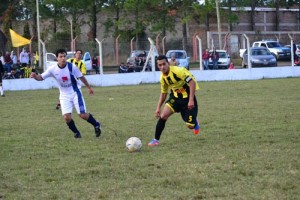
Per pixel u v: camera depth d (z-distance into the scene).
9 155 12.26
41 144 13.71
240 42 63.94
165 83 12.96
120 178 9.76
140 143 12.38
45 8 68.12
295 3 85.88
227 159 11.00
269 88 30.89
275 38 71.62
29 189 9.18
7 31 69.12
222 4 67.75
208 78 40.84
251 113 18.98
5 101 27.31
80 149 12.84
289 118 17.34
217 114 18.98
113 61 50.81
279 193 8.45
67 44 50.66
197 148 12.45
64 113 14.58
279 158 10.94
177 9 65.31
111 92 31.56
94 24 67.69
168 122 17.17
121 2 65.44
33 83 37.53
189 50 58.91
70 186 9.30
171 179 9.48
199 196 8.41
